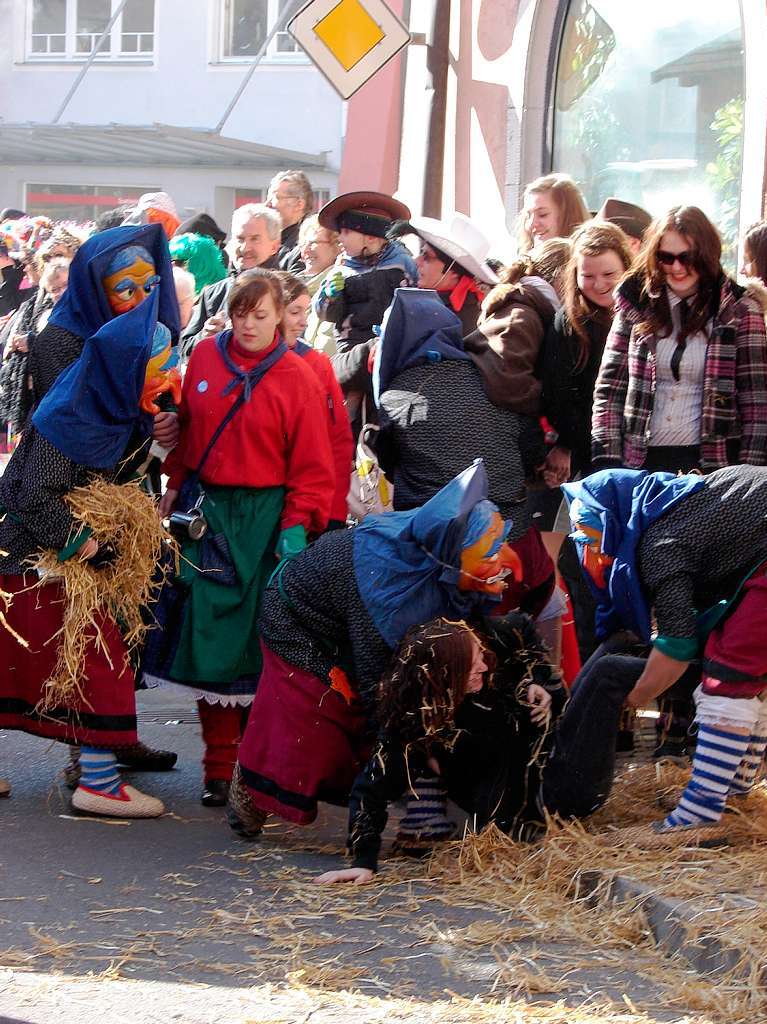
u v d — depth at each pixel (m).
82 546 6.39
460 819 6.51
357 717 6.15
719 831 5.77
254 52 27.39
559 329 7.14
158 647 6.87
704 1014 4.59
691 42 11.20
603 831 6.03
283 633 6.19
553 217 8.39
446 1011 4.59
